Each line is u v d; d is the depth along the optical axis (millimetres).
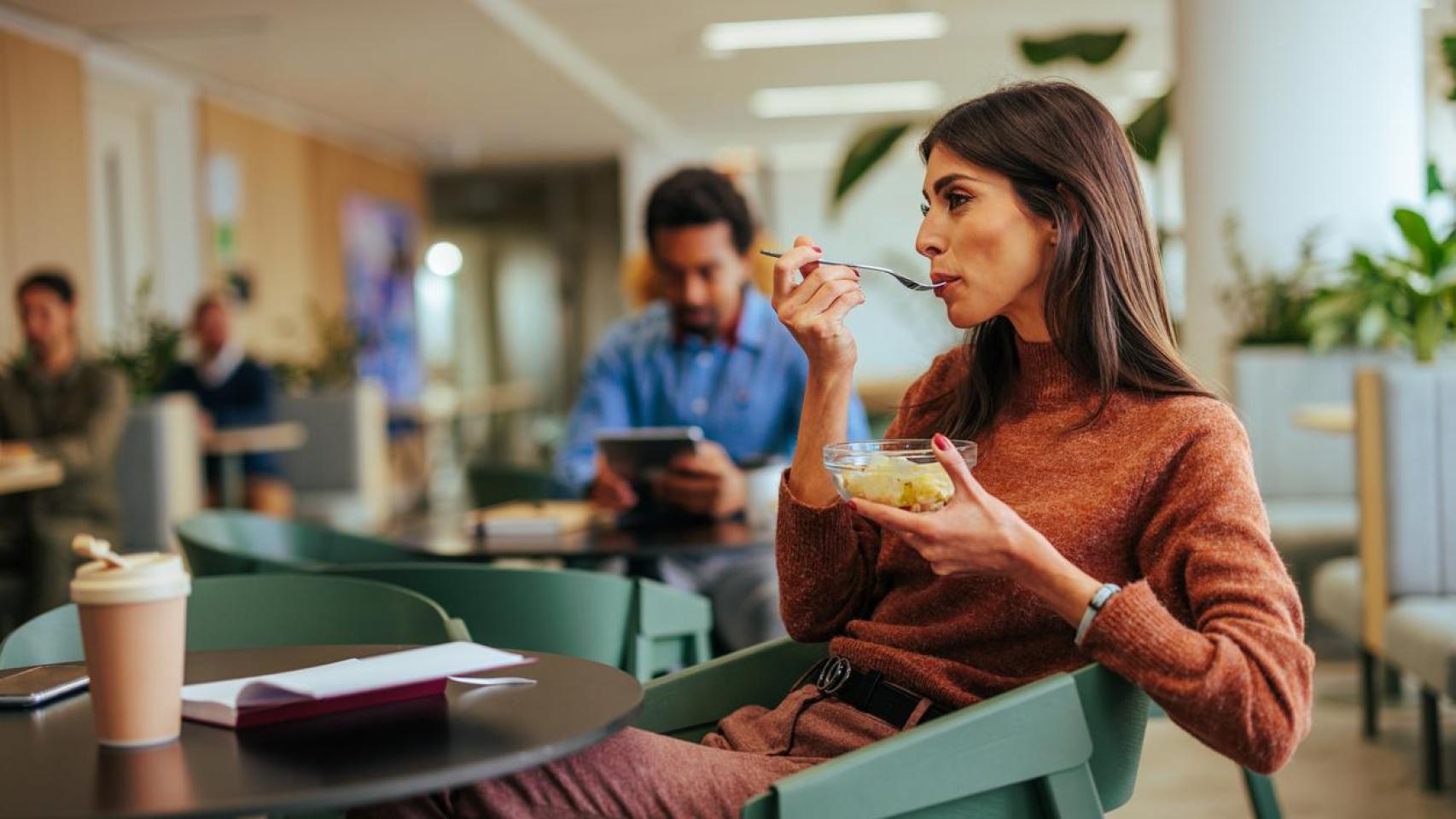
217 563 2215
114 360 6750
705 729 1616
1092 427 1410
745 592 2793
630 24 8617
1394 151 5043
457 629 1664
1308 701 1174
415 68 9031
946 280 1444
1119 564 1356
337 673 1194
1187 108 5281
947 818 1213
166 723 1079
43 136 7484
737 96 11273
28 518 4527
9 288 7129
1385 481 3373
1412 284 4379
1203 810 3004
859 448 1293
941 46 9461
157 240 8922
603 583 2010
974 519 1191
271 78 9234
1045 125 1416
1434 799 3029
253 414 7199
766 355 3072
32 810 916
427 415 9680
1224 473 1292
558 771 1233
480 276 14039
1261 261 5113
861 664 1442
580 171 13961
